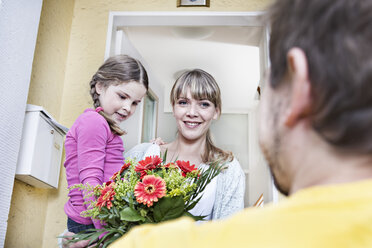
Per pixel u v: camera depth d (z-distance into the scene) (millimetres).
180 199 1025
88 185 1232
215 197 1548
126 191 1070
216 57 3543
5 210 1497
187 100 1723
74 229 1380
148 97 3000
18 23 1625
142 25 2543
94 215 1062
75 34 2457
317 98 317
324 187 304
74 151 1457
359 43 304
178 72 3920
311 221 283
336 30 316
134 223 1033
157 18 2494
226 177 1594
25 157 1776
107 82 1656
